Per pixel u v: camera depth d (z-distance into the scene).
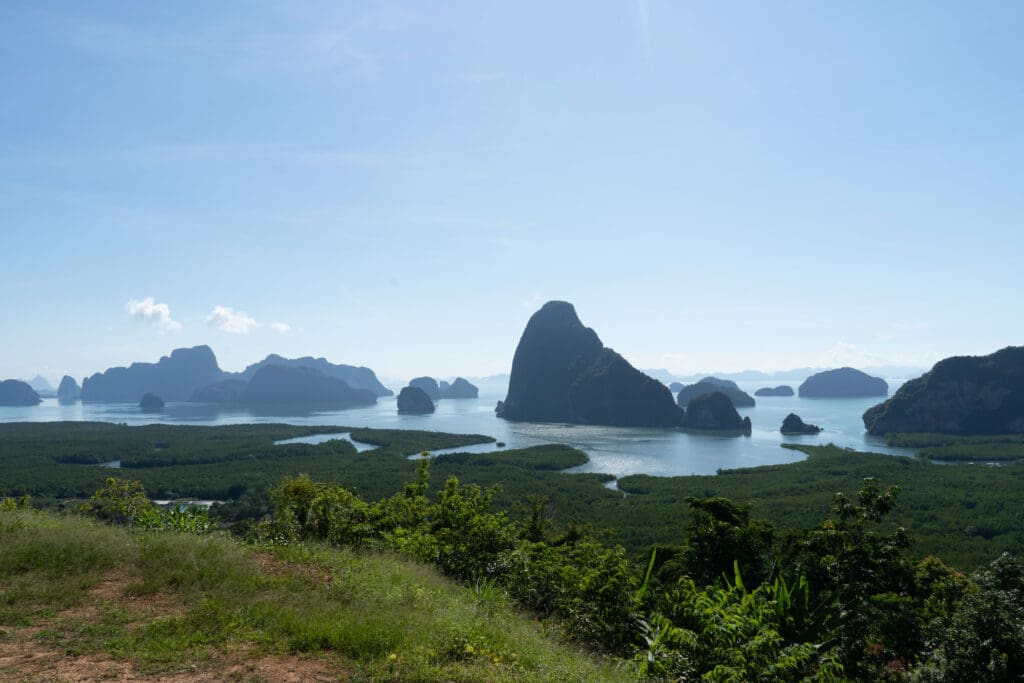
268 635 6.05
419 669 5.45
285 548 10.15
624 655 8.44
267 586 7.79
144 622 6.33
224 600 6.99
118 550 8.83
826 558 17.38
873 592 16.47
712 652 7.34
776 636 7.40
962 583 19.41
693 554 21.17
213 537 10.38
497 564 11.34
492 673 5.62
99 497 13.19
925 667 14.07
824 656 8.34
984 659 13.06
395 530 13.00
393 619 6.71
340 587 7.95
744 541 20.19
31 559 8.10
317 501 12.80
